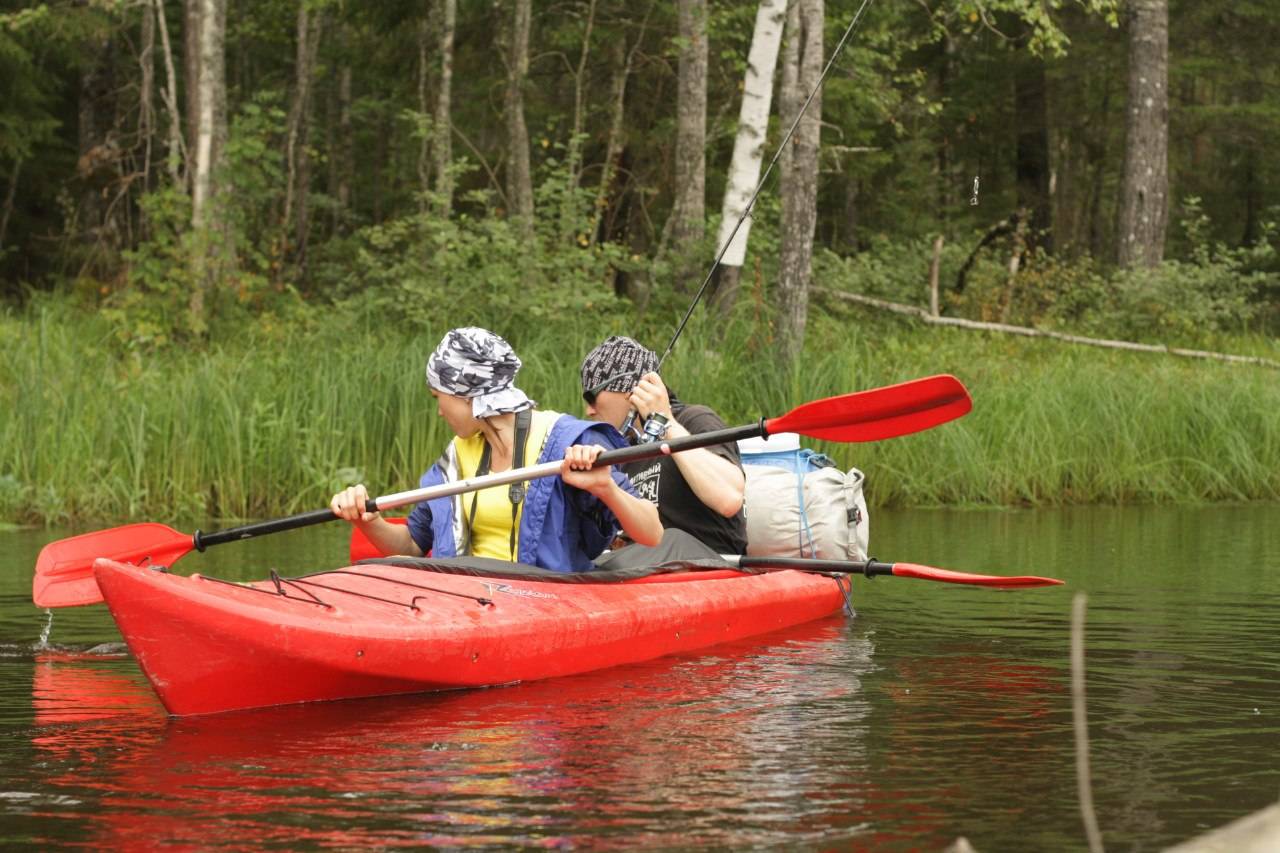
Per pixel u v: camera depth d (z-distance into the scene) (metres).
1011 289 21.88
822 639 5.84
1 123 24.16
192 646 4.26
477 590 5.02
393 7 23.30
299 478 11.20
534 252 16.56
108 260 21.59
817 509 6.60
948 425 12.49
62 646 5.57
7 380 12.70
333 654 4.41
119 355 16.09
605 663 5.18
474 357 5.23
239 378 12.04
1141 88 23.52
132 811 3.32
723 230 15.98
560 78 25.27
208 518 10.69
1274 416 13.80
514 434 5.32
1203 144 36.28
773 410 12.31
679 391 12.24
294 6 25.67
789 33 14.41
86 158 22.80
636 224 25.05
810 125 13.78
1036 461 12.70
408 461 11.57
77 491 10.61
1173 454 13.53
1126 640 5.72
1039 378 14.20
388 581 4.99
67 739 4.04
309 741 4.01
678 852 3.02
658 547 6.00
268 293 18.30
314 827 3.19
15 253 28.03
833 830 3.17
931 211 30.09
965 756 3.83
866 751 3.89
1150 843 3.09
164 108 28.91
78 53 25.23
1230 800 3.42
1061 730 4.15
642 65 23.83
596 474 5.07
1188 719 4.30
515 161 20.39
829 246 30.03
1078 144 37.72
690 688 4.78
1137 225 23.66
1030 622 6.23
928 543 9.16
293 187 26.38
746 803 3.38
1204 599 6.80
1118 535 9.74
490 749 3.92
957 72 30.31
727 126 21.70
